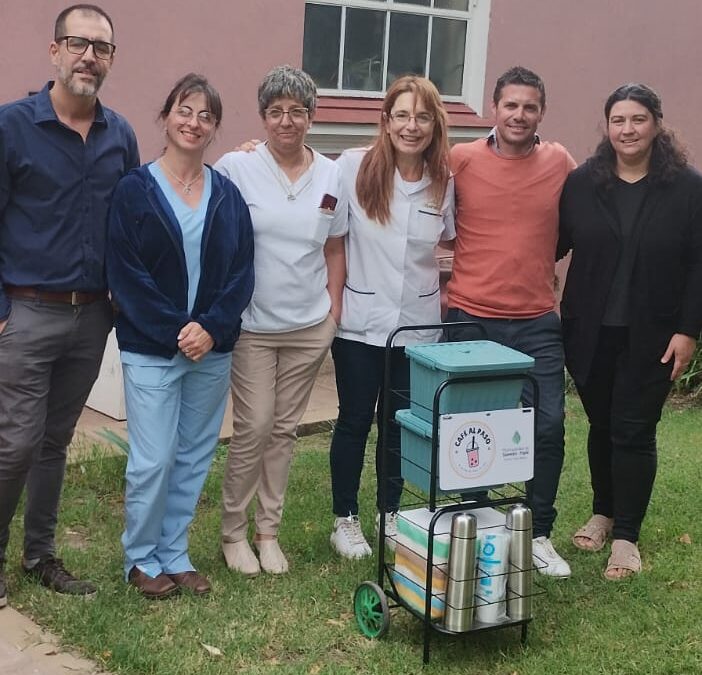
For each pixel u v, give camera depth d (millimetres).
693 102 9328
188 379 3752
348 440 4238
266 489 4117
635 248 4000
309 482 5133
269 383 3963
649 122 3906
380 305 4090
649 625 3709
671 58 9055
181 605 3680
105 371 5801
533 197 4078
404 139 3918
